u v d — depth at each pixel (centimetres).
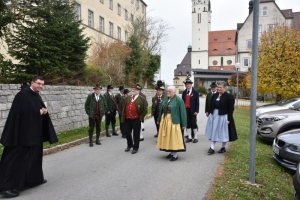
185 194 424
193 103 841
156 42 3150
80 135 948
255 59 443
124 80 2059
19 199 409
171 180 489
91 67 1506
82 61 1311
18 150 430
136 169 560
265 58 1962
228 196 411
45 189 450
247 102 3189
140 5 4419
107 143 855
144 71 2716
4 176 419
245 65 5606
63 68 1129
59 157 667
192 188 448
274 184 475
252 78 451
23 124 435
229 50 7656
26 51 1010
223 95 677
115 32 3512
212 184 462
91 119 815
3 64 930
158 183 474
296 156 523
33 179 453
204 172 534
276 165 601
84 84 1352
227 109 671
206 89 5078
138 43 2588
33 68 1038
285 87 1855
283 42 1916
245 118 1584
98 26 3036
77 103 1135
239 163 592
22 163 432
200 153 701
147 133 1070
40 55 1023
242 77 3888
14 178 423
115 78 1883
